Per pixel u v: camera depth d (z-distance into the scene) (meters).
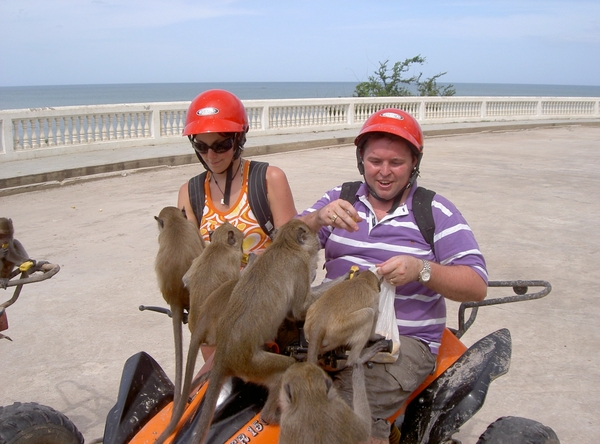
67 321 6.43
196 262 3.21
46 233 9.70
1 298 7.07
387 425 2.99
